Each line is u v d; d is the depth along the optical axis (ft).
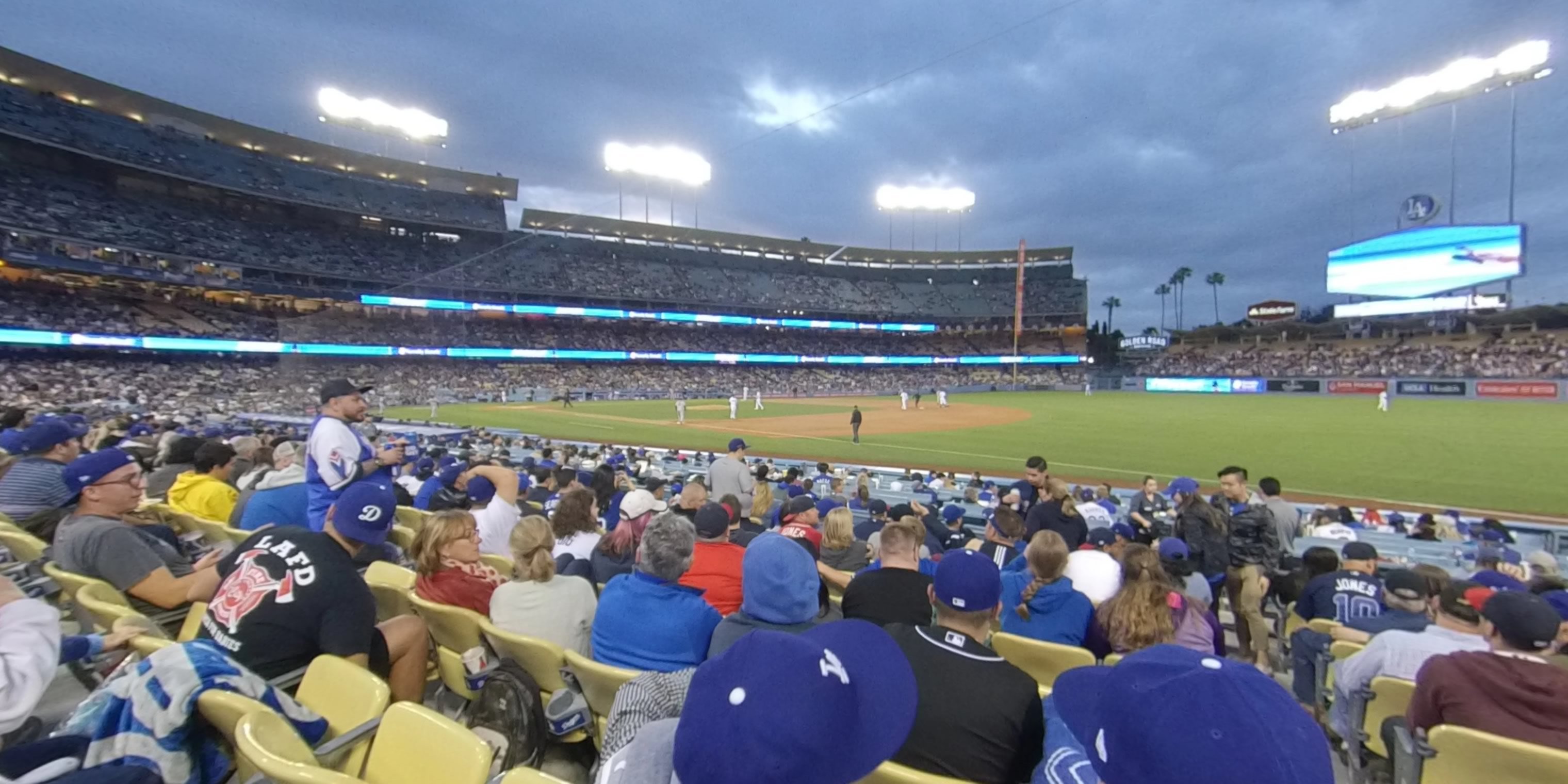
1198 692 5.06
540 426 111.24
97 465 14.46
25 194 138.62
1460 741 10.23
